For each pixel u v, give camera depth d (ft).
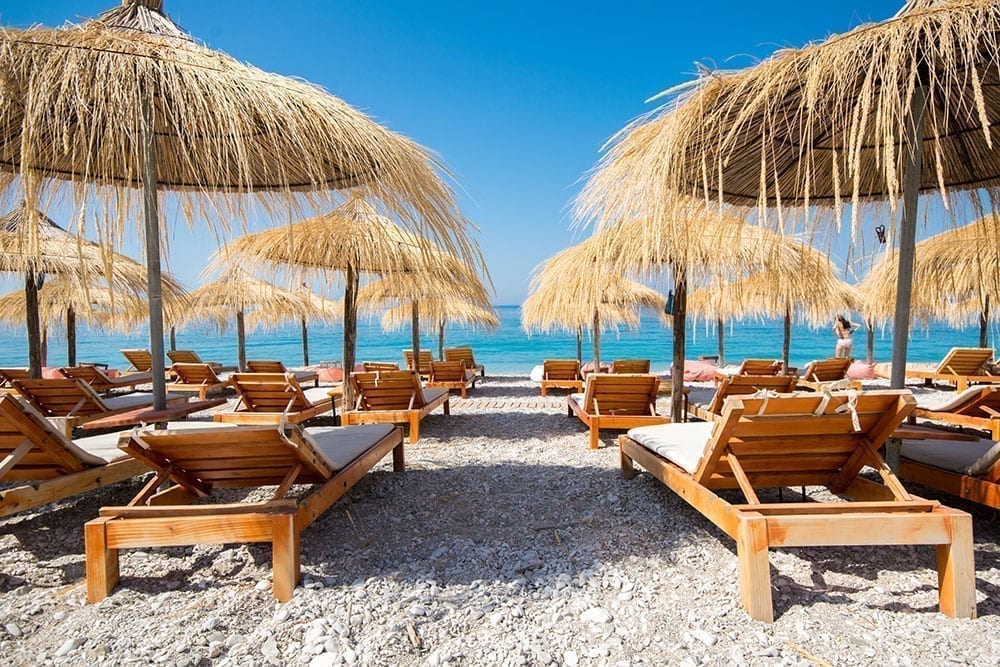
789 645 7.14
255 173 14.26
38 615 8.16
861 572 9.21
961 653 6.92
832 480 10.46
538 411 28.02
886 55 7.94
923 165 13.24
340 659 6.93
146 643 7.32
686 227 12.10
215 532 8.57
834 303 38.50
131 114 9.68
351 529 11.43
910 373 37.88
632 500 13.15
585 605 8.30
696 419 25.17
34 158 9.79
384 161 11.44
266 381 21.53
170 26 12.21
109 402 21.54
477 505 12.94
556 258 35.24
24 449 9.95
